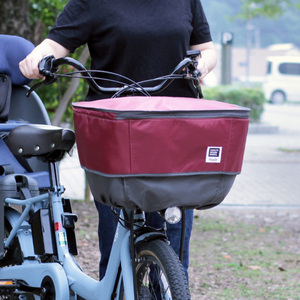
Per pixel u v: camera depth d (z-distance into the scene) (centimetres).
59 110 895
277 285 660
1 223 462
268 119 3039
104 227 443
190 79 389
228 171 338
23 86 515
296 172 1469
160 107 330
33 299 443
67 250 435
